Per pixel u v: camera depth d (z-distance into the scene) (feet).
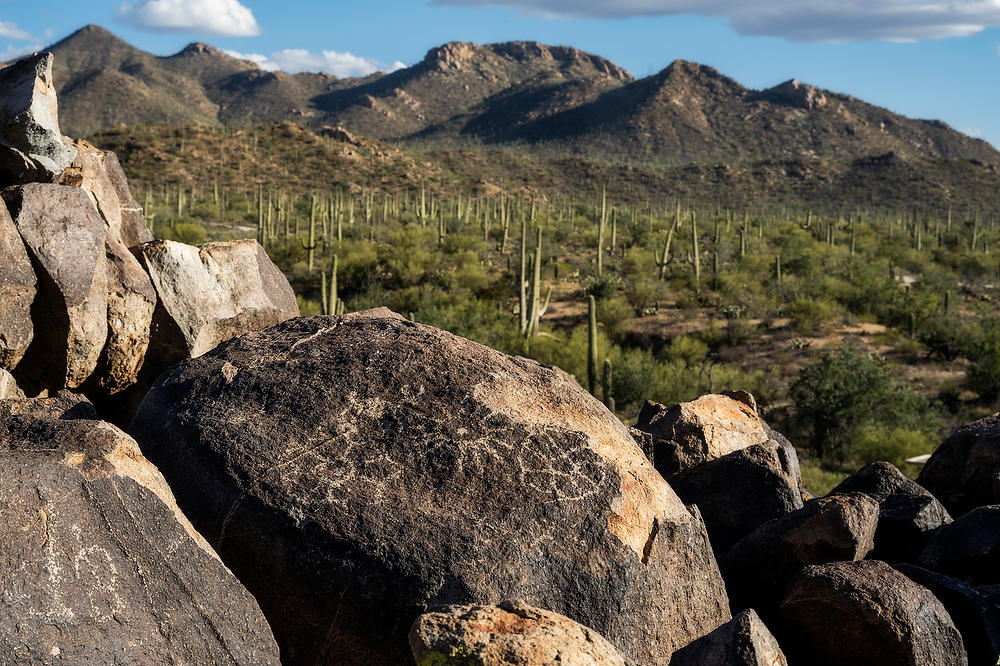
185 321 17.92
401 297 128.67
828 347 102.53
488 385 12.72
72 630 7.86
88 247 15.21
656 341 108.88
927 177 544.21
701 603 11.98
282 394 12.34
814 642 12.09
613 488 11.64
